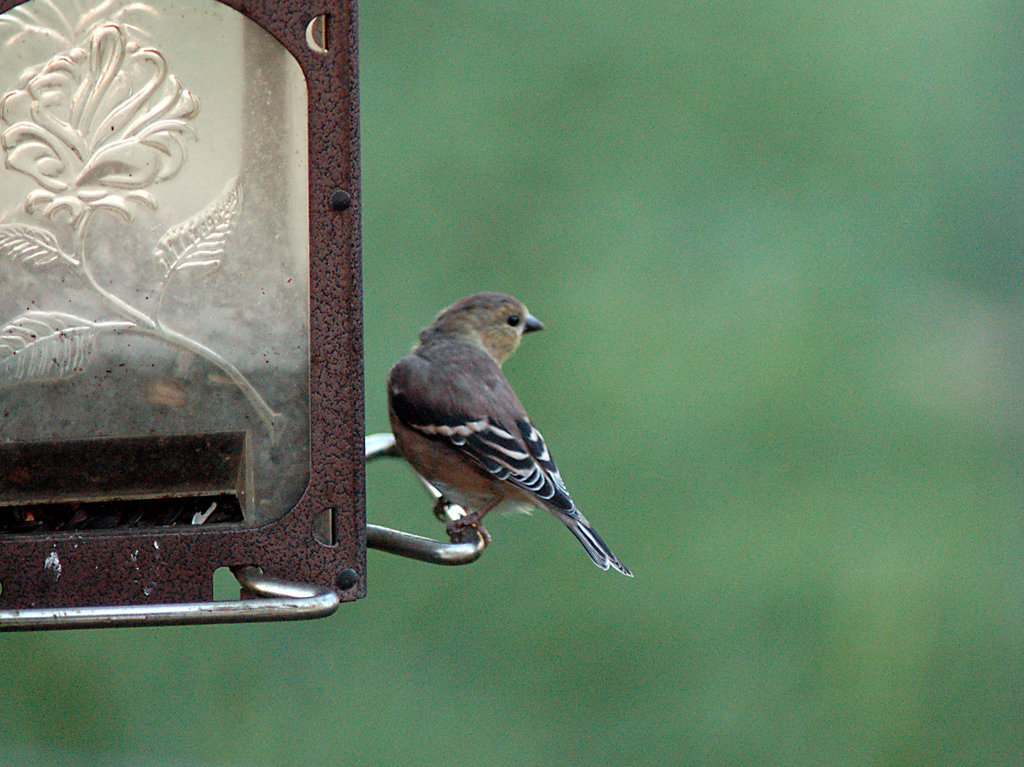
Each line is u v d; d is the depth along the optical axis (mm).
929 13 18938
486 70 18281
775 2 18531
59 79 7254
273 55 7340
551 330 16984
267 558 7547
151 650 16062
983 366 18453
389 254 17500
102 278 7410
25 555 7297
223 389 7539
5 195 7293
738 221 18016
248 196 7430
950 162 18828
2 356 7359
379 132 17859
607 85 18375
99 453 7516
